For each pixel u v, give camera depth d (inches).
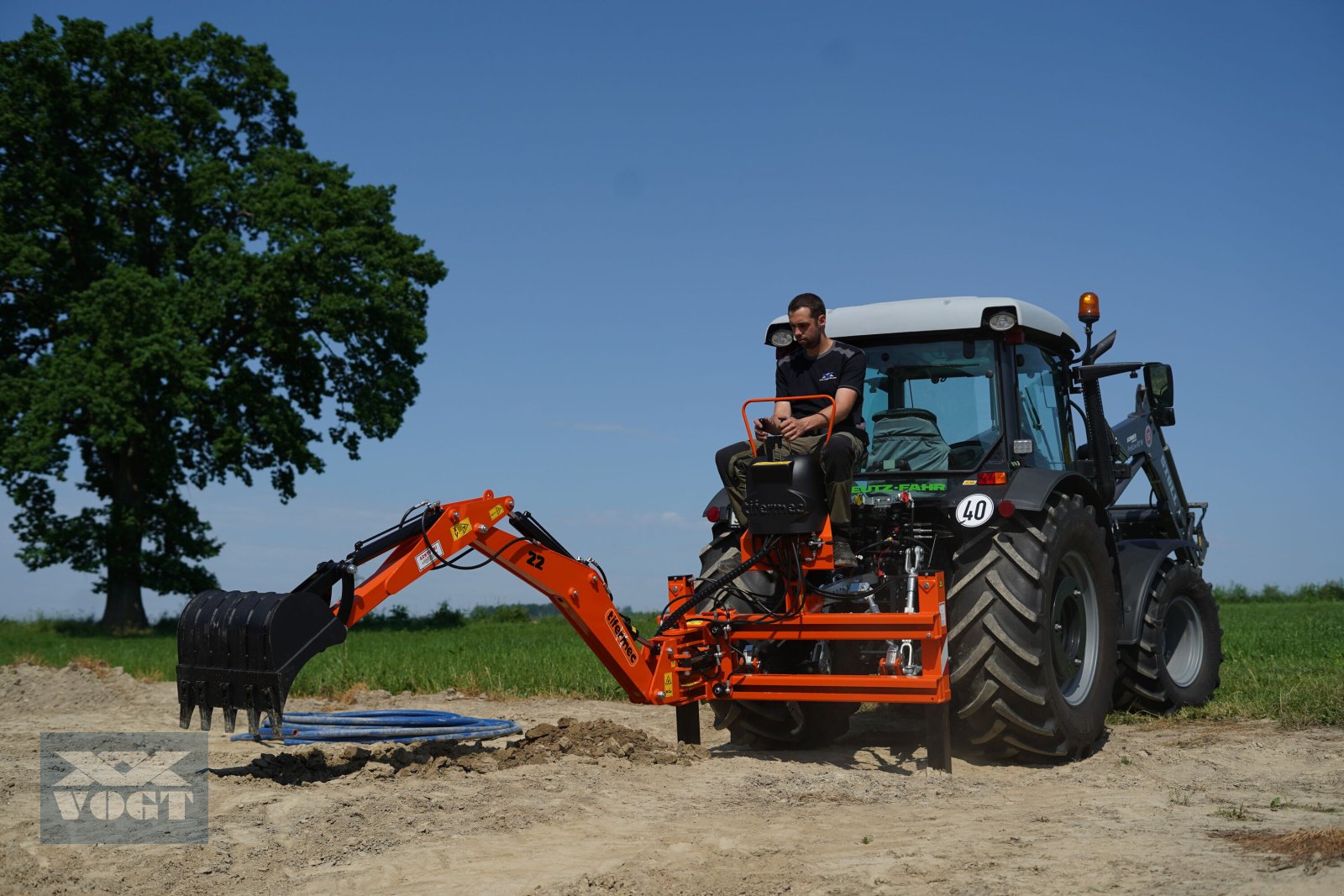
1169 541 336.2
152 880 155.3
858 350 253.0
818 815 189.6
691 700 244.4
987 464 258.1
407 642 735.1
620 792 205.2
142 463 1197.7
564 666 474.6
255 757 246.1
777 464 235.5
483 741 281.1
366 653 571.2
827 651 258.4
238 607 190.7
